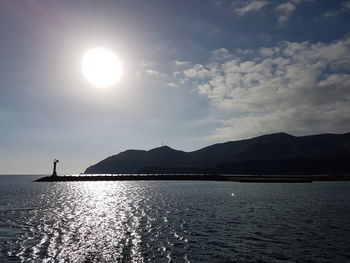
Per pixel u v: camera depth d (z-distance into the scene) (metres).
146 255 30.30
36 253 30.94
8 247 33.06
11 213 59.94
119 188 146.25
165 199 88.00
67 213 60.59
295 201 78.75
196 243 34.72
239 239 36.44
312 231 40.66
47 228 43.94
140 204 76.56
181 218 52.50
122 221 50.38
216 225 45.44
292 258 28.98
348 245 33.44
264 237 37.31
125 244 34.56
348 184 164.38
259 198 87.56
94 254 30.70
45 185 180.38
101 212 62.12
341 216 53.38
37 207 70.75
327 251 31.17
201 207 67.56
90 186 166.38
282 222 47.56
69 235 39.31
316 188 131.00
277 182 189.12
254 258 29.03
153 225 46.25
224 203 75.06
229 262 27.94
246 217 52.78
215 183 181.25
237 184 168.25
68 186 168.38
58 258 29.34
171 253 30.86
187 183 184.25
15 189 139.75
